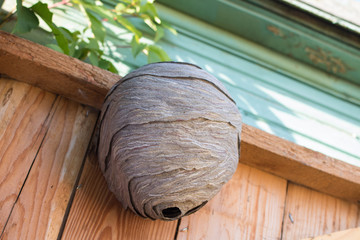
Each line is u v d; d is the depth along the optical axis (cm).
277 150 95
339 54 133
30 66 87
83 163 88
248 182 98
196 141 77
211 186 78
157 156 76
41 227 80
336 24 129
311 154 97
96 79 90
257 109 124
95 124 92
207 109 79
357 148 126
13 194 81
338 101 133
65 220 82
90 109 94
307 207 100
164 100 79
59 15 117
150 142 76
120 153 77
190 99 79
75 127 91
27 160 85
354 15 129
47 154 86
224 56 130
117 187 82
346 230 97
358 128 129
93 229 83
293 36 132
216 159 78
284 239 95
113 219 85
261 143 95
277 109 125
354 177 97
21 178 83
